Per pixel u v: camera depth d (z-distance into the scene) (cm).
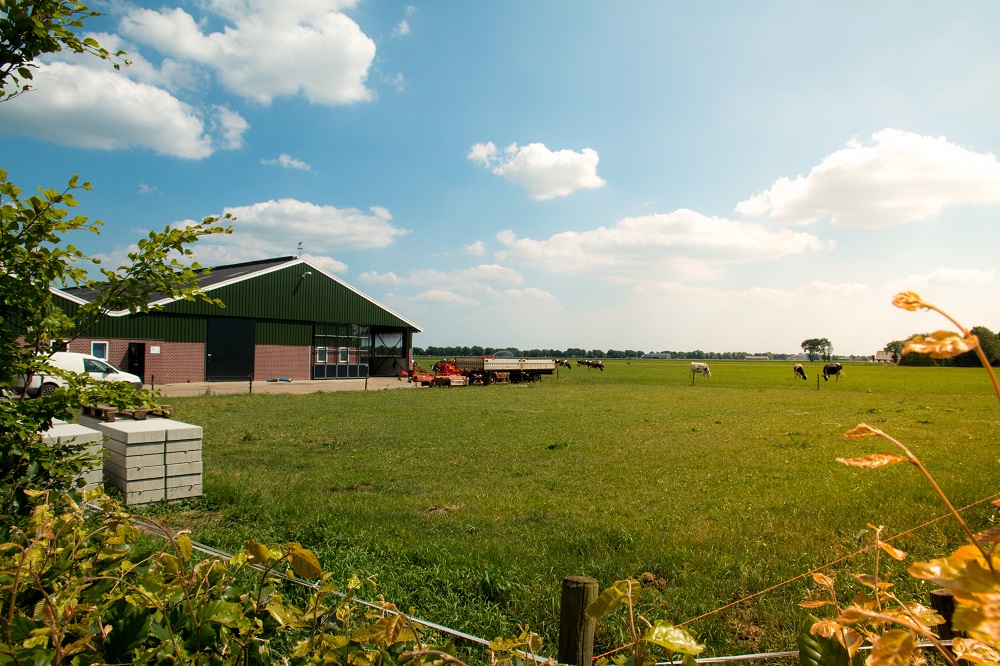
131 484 771
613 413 2116
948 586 68
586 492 908
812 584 493
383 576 512
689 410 2253
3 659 137
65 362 2245
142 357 3053
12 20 293
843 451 1262
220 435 1478
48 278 314
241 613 157
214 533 627
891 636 83
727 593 494
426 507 805
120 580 168
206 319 3312
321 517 694
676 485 952
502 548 599
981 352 68
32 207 303
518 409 2227
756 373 6750
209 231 352
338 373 4044
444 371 3975
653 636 122
